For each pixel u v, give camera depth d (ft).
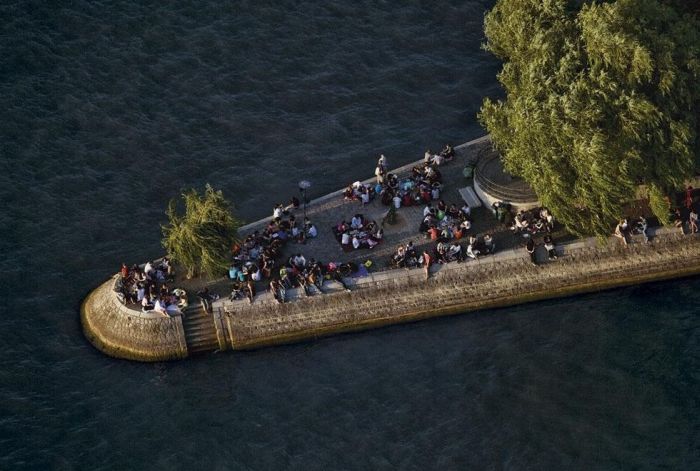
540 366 386.11
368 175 449.48
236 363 393.70
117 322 396.78
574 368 384.47
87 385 387.14
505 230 412.57
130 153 458.09
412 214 420.36
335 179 448.65
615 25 388.57
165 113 472.03
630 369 382.63
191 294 399.65
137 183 449.06
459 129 465.47
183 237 389.60
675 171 391.45
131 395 384.27
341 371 388.98
